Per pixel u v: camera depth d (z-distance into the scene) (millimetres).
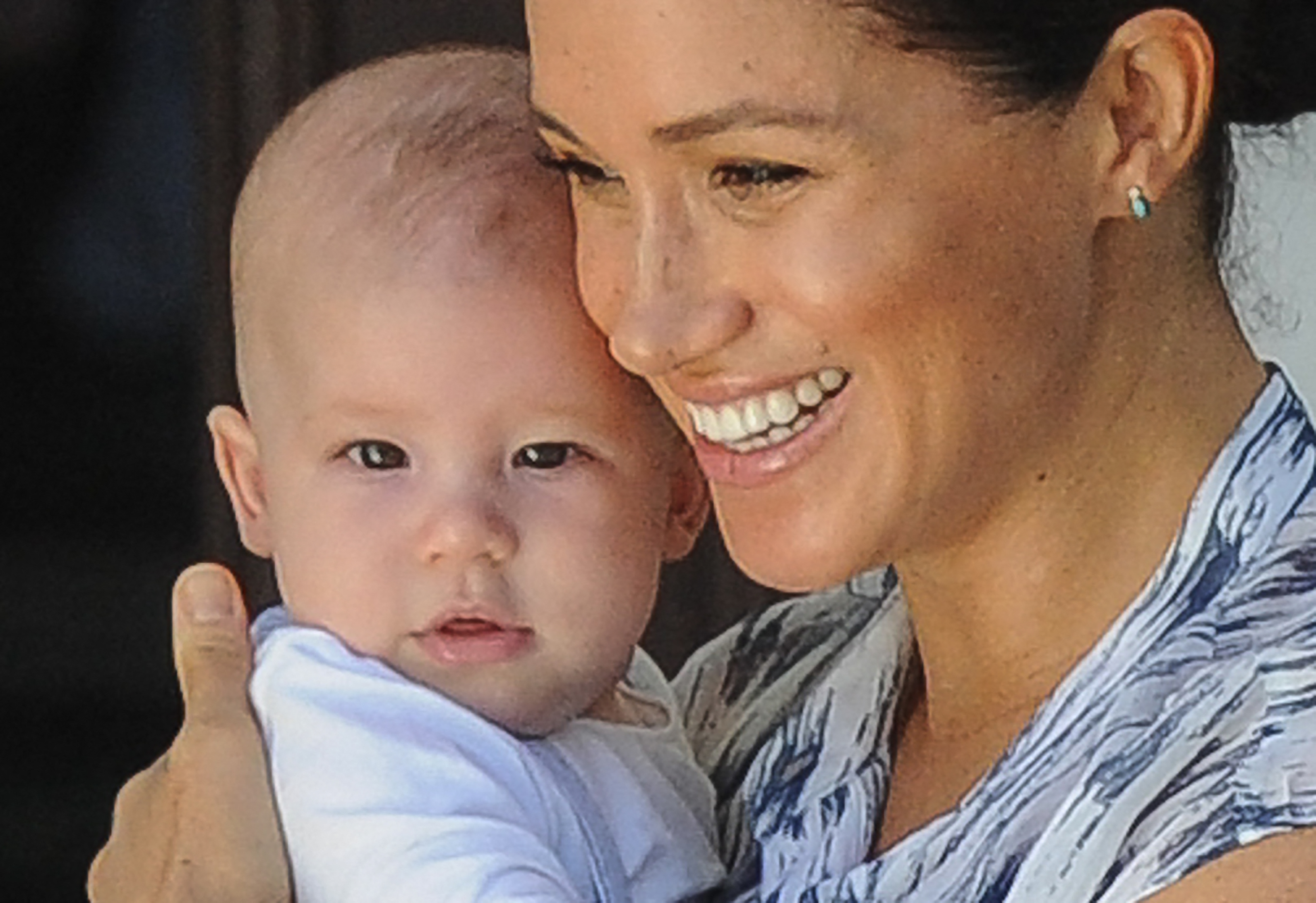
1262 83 4652
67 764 11922
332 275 4836
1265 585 4066
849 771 4777
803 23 3998
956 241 4129
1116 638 4203
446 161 4875
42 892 11281
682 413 4504
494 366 4793
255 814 4887
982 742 4570
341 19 9141
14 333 12711
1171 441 4387
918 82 4055
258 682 5004
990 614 4543
